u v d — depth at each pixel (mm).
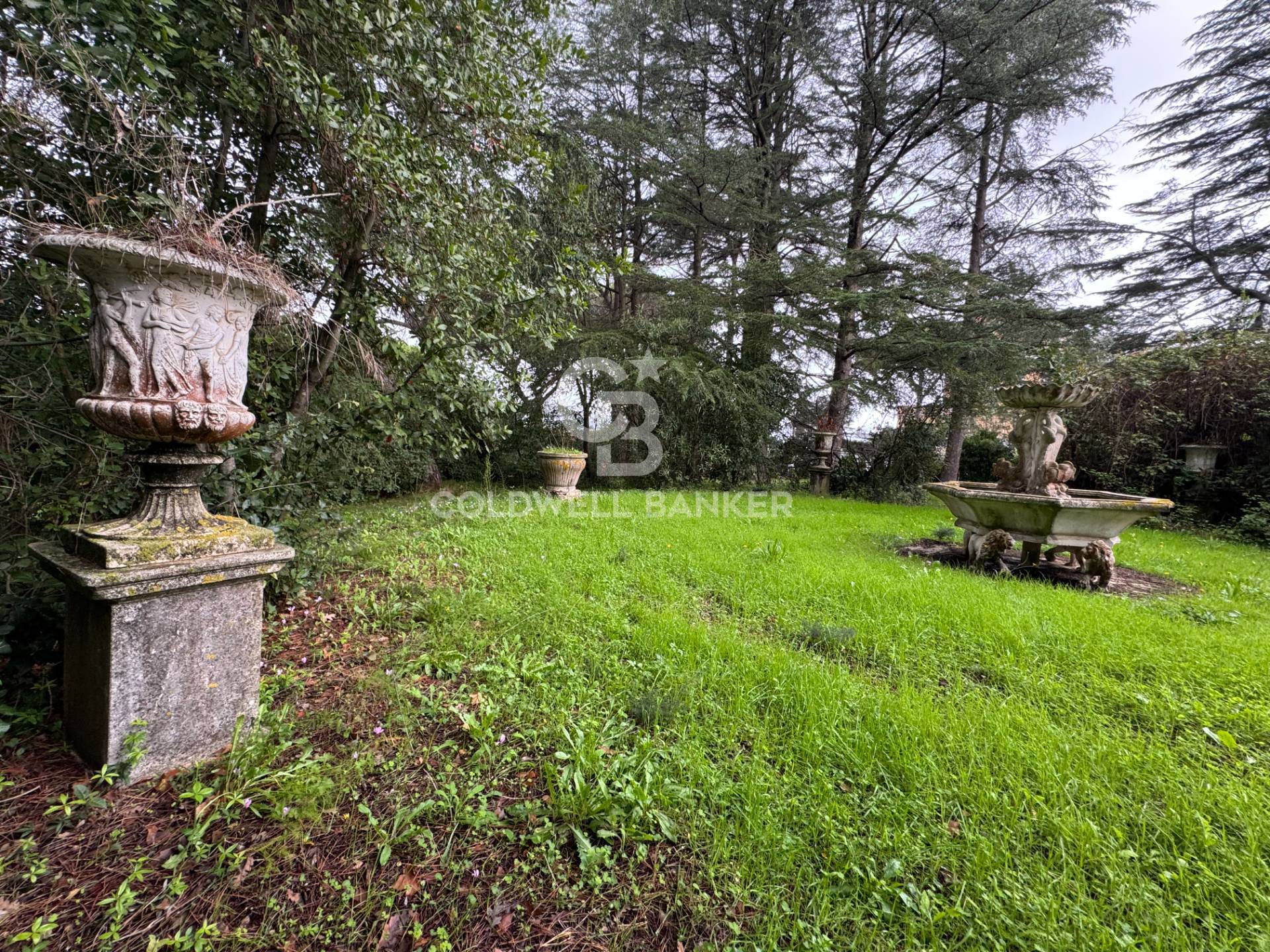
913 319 9617
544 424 10078
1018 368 8828
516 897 1196
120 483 2326
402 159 2436
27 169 2111
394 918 1136
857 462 11328
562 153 3752
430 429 3297
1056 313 9750
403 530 4906
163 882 1185
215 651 1623
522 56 3080
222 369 1601
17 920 1070
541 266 4891
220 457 1699
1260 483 6648
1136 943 1066
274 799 1424
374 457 3928
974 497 4352
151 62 2016
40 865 1179
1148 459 7797
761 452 10438
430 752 1688
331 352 3059
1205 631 2865
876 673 2357
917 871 1271
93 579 1326
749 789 1479
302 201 2723
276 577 2742
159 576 1445
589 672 2225
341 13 2230
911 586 3479
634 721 1883
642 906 1182
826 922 1125
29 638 1842
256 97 2395
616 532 5020
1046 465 4547
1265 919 1115
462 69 2631
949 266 9500
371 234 2885
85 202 2170
